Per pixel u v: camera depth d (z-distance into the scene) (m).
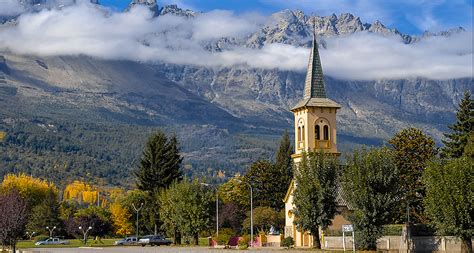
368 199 68.81
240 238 99.50
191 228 106.69
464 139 87.38
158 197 124.50
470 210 62.00
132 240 126.81
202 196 107.50
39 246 118.69
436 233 66.19
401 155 96.75
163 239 121.75
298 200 74.81
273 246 94.69
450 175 62.91
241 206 150.50
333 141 99.25
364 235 68.81
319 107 99.25
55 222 173.88
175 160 139.88
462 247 63.12
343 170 73.12
